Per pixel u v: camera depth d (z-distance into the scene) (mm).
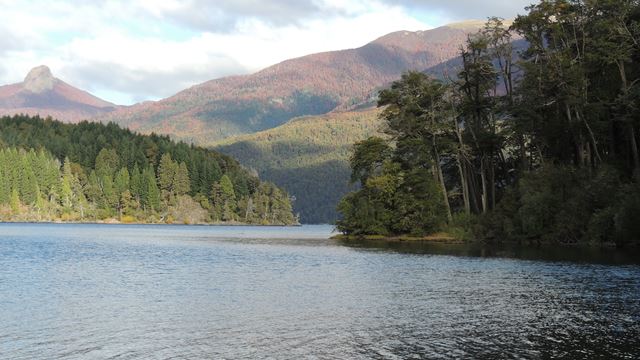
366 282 42406
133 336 25641
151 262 58031
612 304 33375
